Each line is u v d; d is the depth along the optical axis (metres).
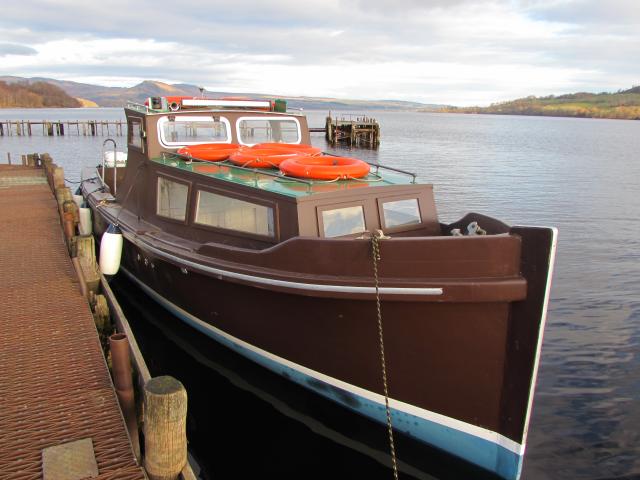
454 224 7.71
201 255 7.47
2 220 13.69
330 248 5.89
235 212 7.42
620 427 7.12
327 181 7.23
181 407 4.13
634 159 43.72
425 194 7.67
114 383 5.48
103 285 8.26
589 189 26.62
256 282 6.49
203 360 8.61
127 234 9.29
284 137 10.24
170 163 8.74
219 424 7.02
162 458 4.18
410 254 5.41
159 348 8.98
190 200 8.11
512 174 32.19
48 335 6.89
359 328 6.00
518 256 5.04
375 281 5.54
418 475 6.21
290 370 7.06
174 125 9.34
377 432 6.55
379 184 7.38
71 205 11.14
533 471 6.24
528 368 5.18
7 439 4.81
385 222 7.25
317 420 7.06
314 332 6.45
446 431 5.93
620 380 8.33
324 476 6.12
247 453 6.47
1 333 6.92
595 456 6.52
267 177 7.73
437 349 5.61
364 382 6.29
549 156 45.41
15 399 5.44
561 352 9.21
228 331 7.74
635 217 19.94
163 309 9.78
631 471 6.26
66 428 4.98
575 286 12.35
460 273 5.24
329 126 62.47
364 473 6.18
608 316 10.70
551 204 22.41
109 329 7.40
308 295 6.05
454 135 82.38
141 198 9.66
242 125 9.80
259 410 7.37
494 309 5.22
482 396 5.58
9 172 22.61
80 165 36.59
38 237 11.97
